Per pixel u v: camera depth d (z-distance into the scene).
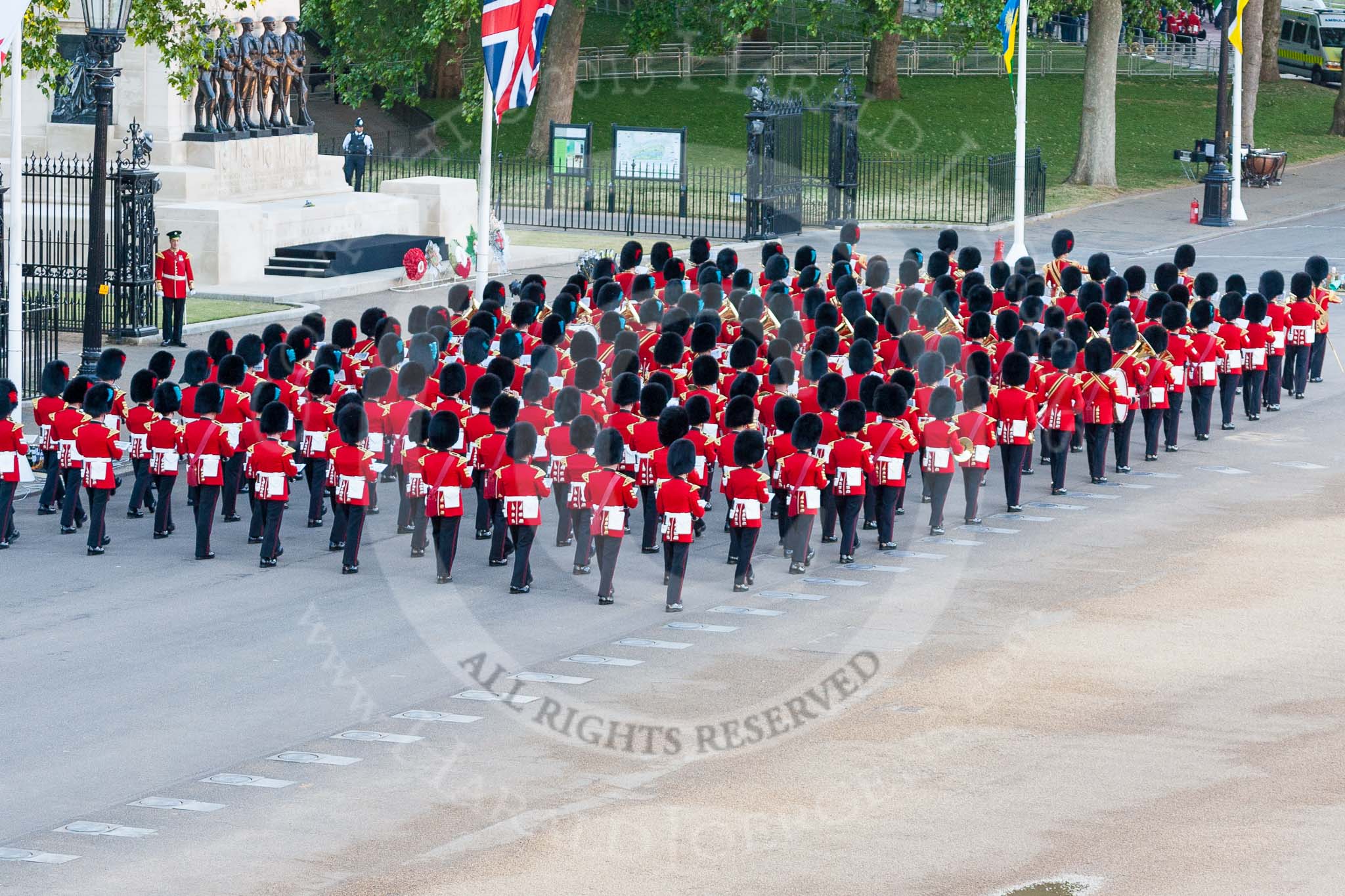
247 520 87.31
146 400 85.94
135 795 50.53
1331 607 70.25
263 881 44.28
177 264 128.12
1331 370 129.00
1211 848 45.62
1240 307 109.25
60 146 168.50
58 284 136.12
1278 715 56.81
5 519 80.06
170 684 60.72
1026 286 114.50
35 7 126.75
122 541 82.25
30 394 107.88
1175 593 72.56
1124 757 52.88
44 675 61.44
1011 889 43.16
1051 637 66.19
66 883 44.12
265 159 175.25
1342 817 47.78
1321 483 94.44
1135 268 117.31
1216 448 104.75
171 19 151.50
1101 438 94.81
